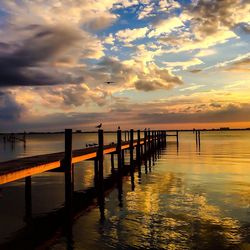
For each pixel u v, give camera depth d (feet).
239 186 60.34
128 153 150.82
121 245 32.14
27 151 170.09
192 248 31.09
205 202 48.11
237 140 297.53
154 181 67.97
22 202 48.83
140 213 42.93
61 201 49.60
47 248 32.04
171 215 41.60
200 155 129.39
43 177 70.79
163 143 207.72
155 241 32.91
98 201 50.55
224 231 35.45
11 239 34.35
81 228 37.50
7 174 32.09
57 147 207.21
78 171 84.43
